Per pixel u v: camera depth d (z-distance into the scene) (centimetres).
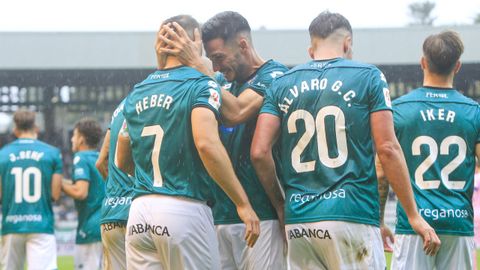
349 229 1041
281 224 1213
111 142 1372
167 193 1052
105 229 1382
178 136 1059
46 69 5788
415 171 1287
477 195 2098
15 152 2197
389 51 5794
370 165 1066
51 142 6762
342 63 1085
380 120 1053
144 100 1088
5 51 5753
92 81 6338
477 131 1290
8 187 2189
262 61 1258
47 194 2206
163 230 1042
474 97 6191
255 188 1241
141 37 5816
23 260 2233
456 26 5772
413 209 1075
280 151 1170
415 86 6303
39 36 5781
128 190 1358
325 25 1114
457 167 1283
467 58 5731
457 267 1295
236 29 1212
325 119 1063
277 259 1245
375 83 1062
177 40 1109
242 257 1282
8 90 6562
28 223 2178
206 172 1074
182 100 1061
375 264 1057
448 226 1273
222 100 1142
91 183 2175
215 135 1042
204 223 1064
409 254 1308
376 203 1073
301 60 5809
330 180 1055
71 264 3903
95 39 5794
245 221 1059
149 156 1073
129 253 1092
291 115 1087
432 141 1283
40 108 6700
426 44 1305
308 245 1070
